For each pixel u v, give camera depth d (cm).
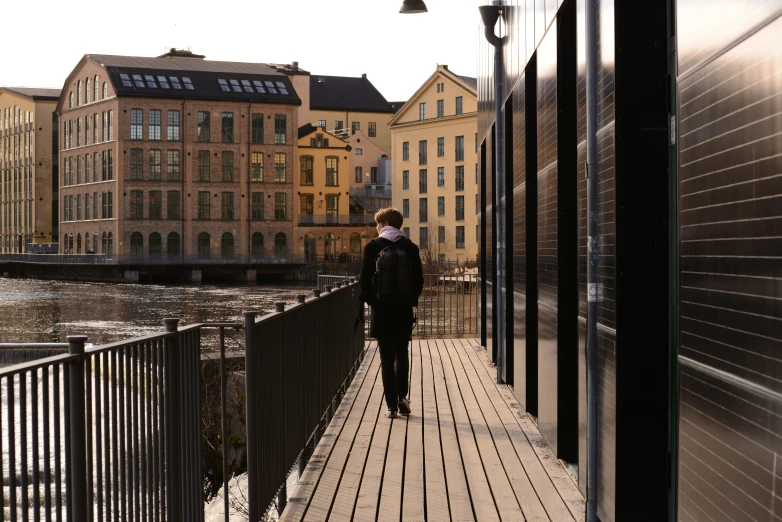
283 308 582
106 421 328
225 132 8806
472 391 998
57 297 6166
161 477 387
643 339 445
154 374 379
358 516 531
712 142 326
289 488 696
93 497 315
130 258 8525
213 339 2762
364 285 830
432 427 791
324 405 793
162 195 8631
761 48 283
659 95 439
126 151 8531
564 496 570
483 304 1457
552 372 678
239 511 859
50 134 10844
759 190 285
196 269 8600
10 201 11562
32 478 283
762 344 283
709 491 333
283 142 9000
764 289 282
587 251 505
